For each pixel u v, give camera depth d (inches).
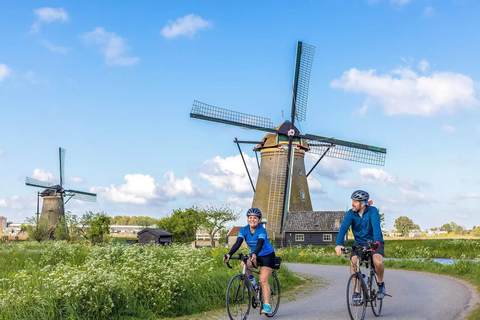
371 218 364.8
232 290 363.3
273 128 2210.9
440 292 530.0
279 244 2174.0
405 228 6141.7
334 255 1400.1
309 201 2488.9
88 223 3061.0
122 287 390.3
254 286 378.9
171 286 424.2
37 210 3769.7
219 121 2057.1
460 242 1777.8
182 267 465.1
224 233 3614.7
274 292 395.2
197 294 442.9
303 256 1321.4
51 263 838.5
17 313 337.1
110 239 3063.5
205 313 412.8
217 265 744.3
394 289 569.3
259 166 2298.2
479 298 468.1
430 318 365.4
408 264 957.8
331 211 2490.2
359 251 358.6
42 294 362.9
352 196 370.3
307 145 2284.7
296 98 2182.6
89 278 368.2
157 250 888.9
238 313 367.2
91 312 356.5
